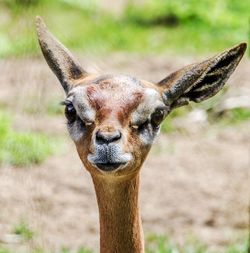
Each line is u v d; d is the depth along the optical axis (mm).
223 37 49406
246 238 24938
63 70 16688
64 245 24641
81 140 15328
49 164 31094
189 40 49656
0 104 36188
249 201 28141
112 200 16391
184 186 29578
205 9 51781
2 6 49406
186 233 25672
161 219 26828
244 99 37500
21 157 30609
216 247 24469
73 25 50562
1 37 41750
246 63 42281
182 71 16484
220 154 32969
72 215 26938
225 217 26953
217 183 29859
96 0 55531
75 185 29375
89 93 15312
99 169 14695
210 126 36156
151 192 29047
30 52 29078
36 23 17078
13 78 38281
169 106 16359
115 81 15562
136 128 15219
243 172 30953
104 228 16594
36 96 31375
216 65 16594
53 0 51031
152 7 55031
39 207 26625
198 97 16703
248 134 35375
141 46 48938
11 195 27875
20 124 33875
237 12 50500
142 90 15445
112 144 14617
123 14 55812
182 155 32781
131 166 15203
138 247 16703
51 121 35438
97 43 47844
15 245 24703
